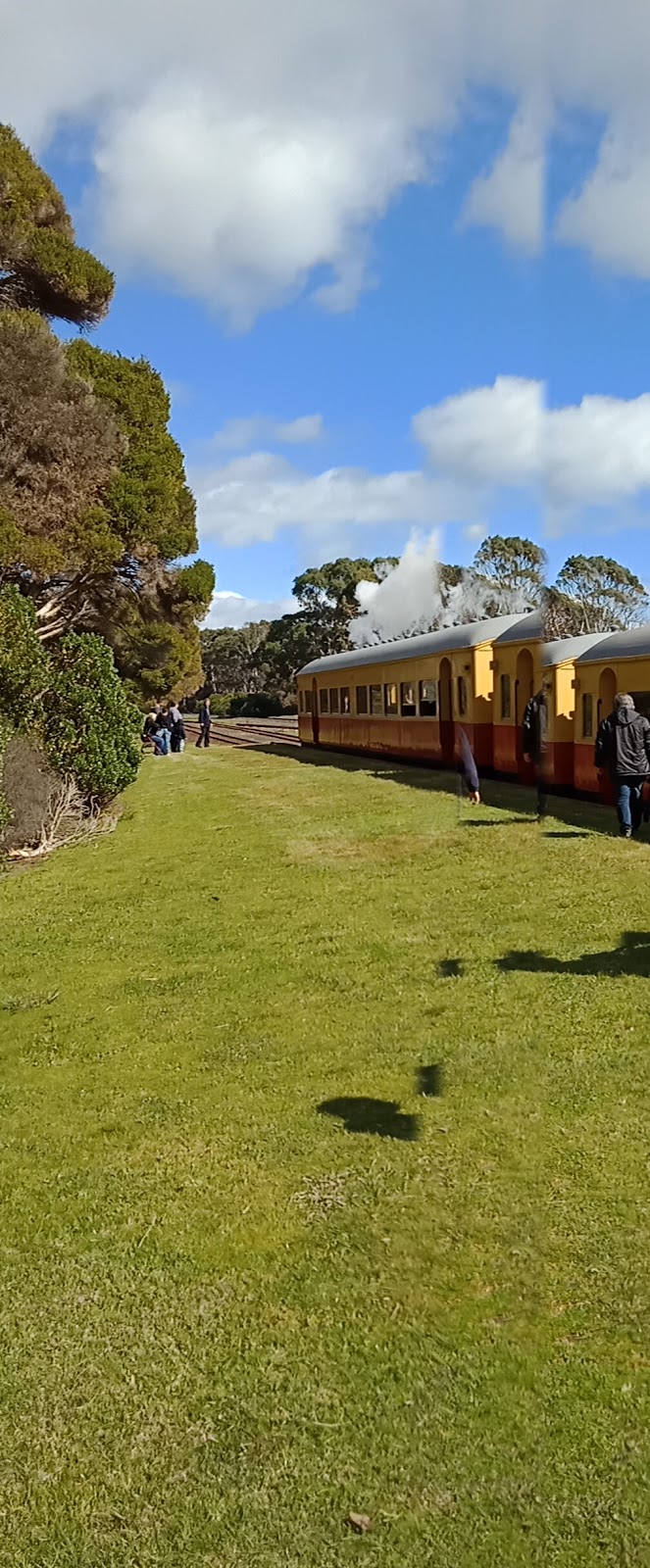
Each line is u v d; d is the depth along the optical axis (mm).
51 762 13711
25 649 13539
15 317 21188
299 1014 5648
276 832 12445
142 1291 3209
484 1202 3434
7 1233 3619
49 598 23578
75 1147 4281
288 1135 4152
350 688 23375
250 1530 2277
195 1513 2350
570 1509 2188
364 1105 4348
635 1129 3842
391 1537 2191
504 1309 2877
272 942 7312
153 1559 2246
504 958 6230
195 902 8992
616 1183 3467
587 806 11914
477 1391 2584
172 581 26578
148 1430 2623
